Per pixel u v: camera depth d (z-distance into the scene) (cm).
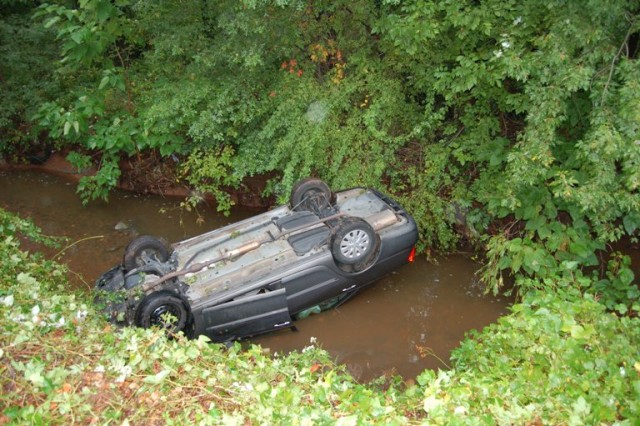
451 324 660
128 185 952
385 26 700
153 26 851
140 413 338
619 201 540
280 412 344
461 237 789
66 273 731
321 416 342
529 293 559
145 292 573
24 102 955
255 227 673
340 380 474
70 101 934
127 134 855
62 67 908
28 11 1052
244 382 383
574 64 542
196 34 826
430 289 716
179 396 358
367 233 617
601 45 535
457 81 659
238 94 802
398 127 801
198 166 874
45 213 879
